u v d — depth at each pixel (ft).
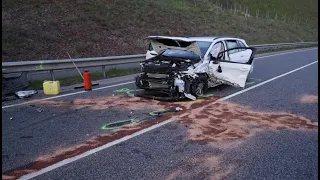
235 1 179.83
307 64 52.34
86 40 55.98
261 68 46.78
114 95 26.78
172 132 17.75
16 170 13.15
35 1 66.44
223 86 31.73
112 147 15.57
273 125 19.29
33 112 21.65
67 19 61.77
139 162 13.92
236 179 12.50
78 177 12.57
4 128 18.37
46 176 12.64
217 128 18.56
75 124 19.07
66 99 25.38
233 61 29.45
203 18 100.01
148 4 89.81
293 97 26.91
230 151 15.24
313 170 13.34
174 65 25.59
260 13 177.88
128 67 45.27
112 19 69.41
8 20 55.47
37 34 52.29
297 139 16.97
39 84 31.40
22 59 43.06
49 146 15.67
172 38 26.78
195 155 14.71
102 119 20.04
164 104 23.90
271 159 14.40
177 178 12.52
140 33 67.72
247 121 19.98
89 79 28.91
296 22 177.37
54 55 47.52
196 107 23.13
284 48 93.61
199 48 27.27
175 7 100.94
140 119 20.06
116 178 12.48
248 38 96.94
